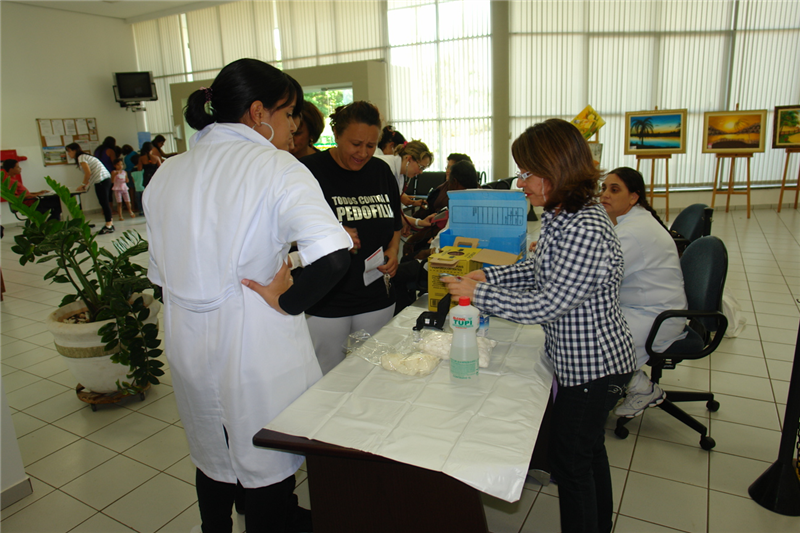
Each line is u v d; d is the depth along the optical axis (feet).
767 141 25.05
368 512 3.93
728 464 6.49
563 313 3.82
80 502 6.15
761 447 6.81
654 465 6.53
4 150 27.66
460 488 3.61
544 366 4.44
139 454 7.12
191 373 3.74
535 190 3.86
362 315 6.18
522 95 25.09
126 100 32.91
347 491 3.95
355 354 4.71
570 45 24.35
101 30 32.94
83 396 8.41
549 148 3.64
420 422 3.56
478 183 9.73
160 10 32.14
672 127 22.65
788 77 24.20
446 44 25.52
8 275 18.03
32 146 29.89
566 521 4.29
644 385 6.85
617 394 4.14
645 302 6.59
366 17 26.89
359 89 25.79
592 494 4.23
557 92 24.90
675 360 6.63
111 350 7.98
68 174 31.63
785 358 9.34
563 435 4.16
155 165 30.60
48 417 8.19
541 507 5.87
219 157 3.52
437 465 3.11
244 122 3.67
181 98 31.91
